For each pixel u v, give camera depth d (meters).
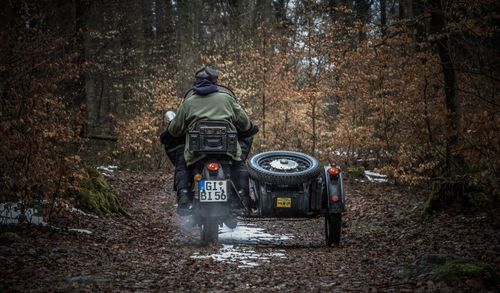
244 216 8.61
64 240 8.22
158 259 7.08
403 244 8.85
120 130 24.17
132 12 31.23
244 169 8.70
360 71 21.11
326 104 24.73
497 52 12.15
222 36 34.16
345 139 21.34
